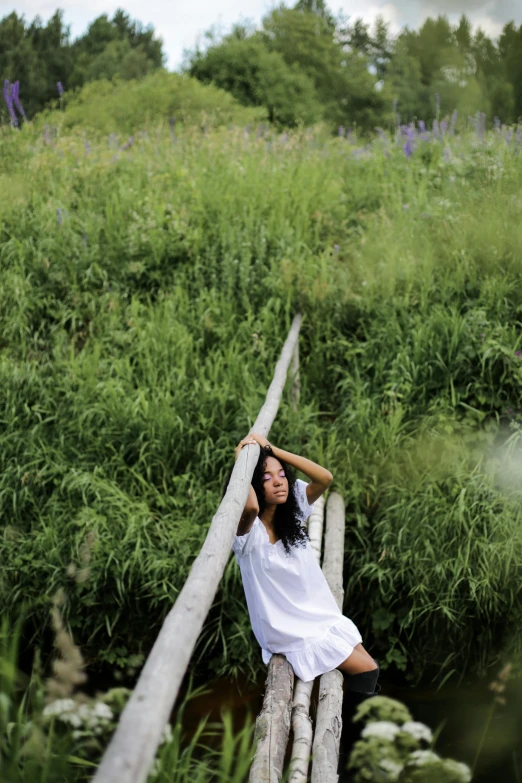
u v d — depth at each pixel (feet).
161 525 19.44
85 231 29.32
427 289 25.18
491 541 18.45
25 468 20.54
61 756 7.97
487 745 15.99
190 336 24.40
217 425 21.81
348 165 36.29
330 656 11.87
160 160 36.11
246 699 17.34
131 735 4.89
